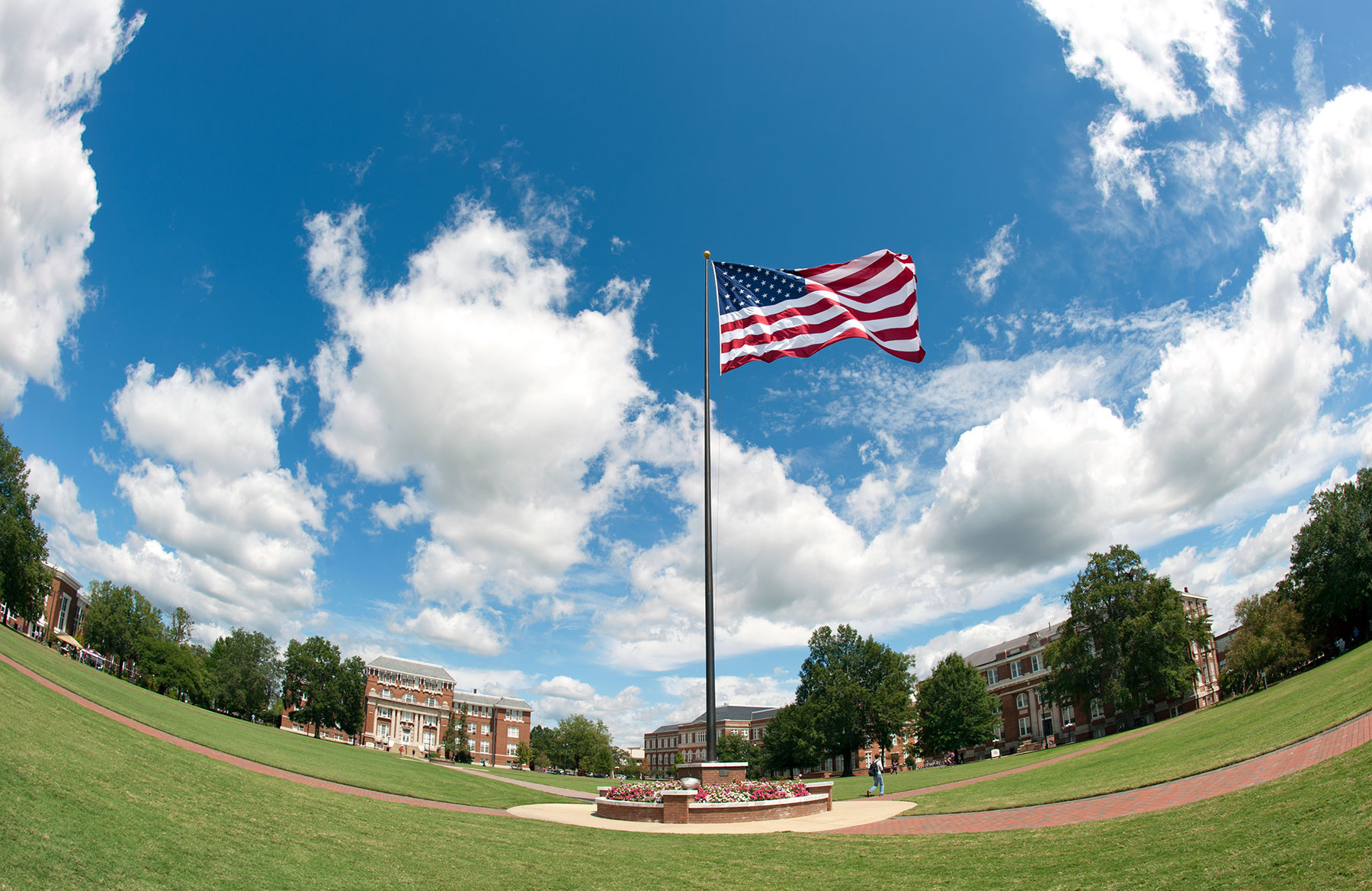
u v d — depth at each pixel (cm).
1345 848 976
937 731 8412
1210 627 7094
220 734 3547
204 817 1323
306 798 1870
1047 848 1383
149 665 8731
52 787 1216
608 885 1230
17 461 6506
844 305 2453
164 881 947
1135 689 6862
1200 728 3697
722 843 1755
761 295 2525
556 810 2759
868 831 1925
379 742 14112
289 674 10444
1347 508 6575
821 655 8656
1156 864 1127
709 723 2519
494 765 15750
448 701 15500
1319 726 2275
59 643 8306
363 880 1109
